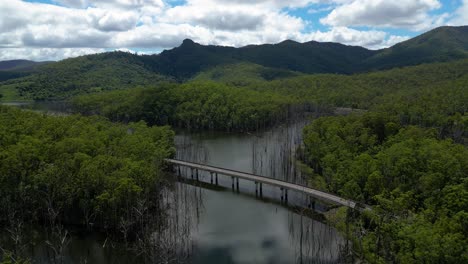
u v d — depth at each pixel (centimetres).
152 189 9138
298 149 14550
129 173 8381
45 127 11569
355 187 8756
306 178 11869
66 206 8438
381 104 19125
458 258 4831
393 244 5791
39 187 8356
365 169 9112
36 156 8788
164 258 6762
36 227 8412
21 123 12069
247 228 8562
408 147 9500
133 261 7188
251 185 11831
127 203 7838
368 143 11631
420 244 5091
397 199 6756
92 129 12150
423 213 6425
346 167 9888
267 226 8669
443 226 5578
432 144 9544
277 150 15900
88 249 7562
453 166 7838
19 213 8506
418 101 17475
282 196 10438
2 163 8319
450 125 14362
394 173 8494
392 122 12794
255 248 7600
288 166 12950
